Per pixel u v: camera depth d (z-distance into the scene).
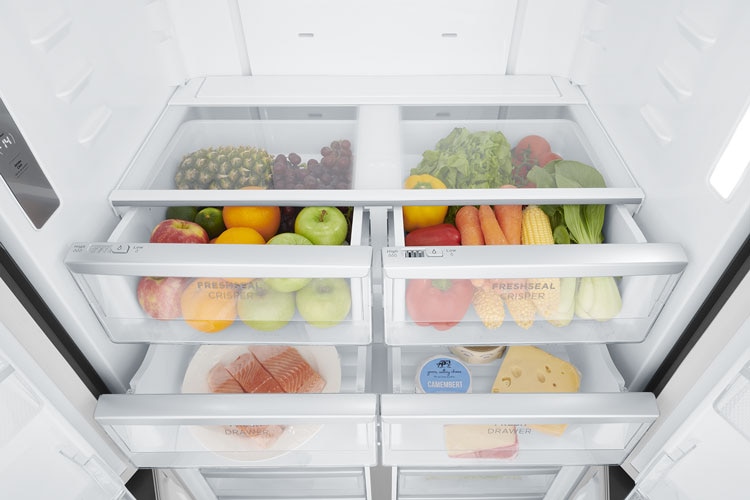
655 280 0.93
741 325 0.87
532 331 1.03
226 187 1.06
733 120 0.79
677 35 0.93
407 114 1.20
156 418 1.00
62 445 0.98
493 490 1.40
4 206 0.78
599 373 1.13
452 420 1.01
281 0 1.21
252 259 0.90
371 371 1.17
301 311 1.00
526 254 0.90
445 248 0.91
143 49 1.15
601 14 1.17
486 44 1.28
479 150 1.10
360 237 0.99
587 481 1.25
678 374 0.99
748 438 0.87
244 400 1.02
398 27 1.25
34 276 0.87
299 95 1.25
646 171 1.03
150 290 0.97
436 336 1.03
